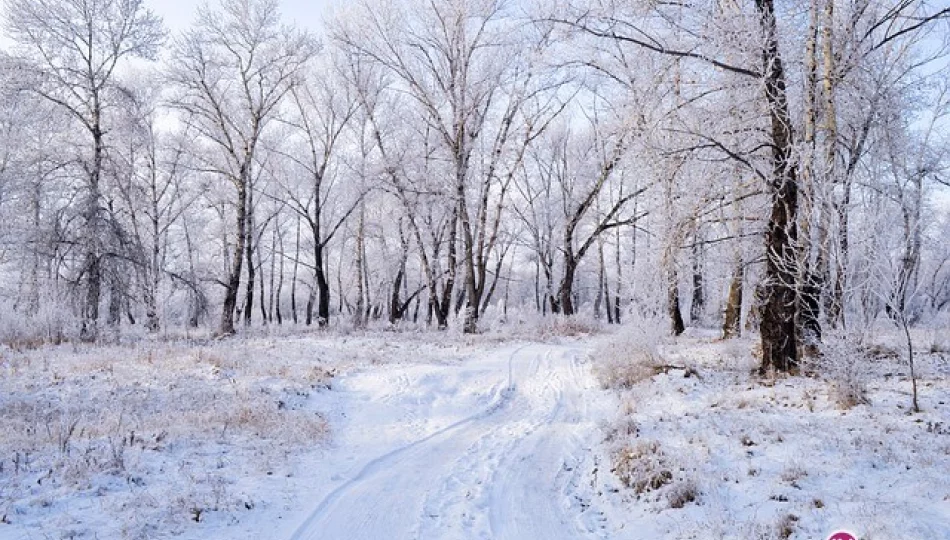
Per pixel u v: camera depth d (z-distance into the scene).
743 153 11.43
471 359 18.33
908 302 8.46
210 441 9.00
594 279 59.81
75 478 7.00
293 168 33.34
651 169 12.95
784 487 6.31
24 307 21.66
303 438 9.66
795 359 11.44
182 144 28.77
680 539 5.73
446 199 28.30
